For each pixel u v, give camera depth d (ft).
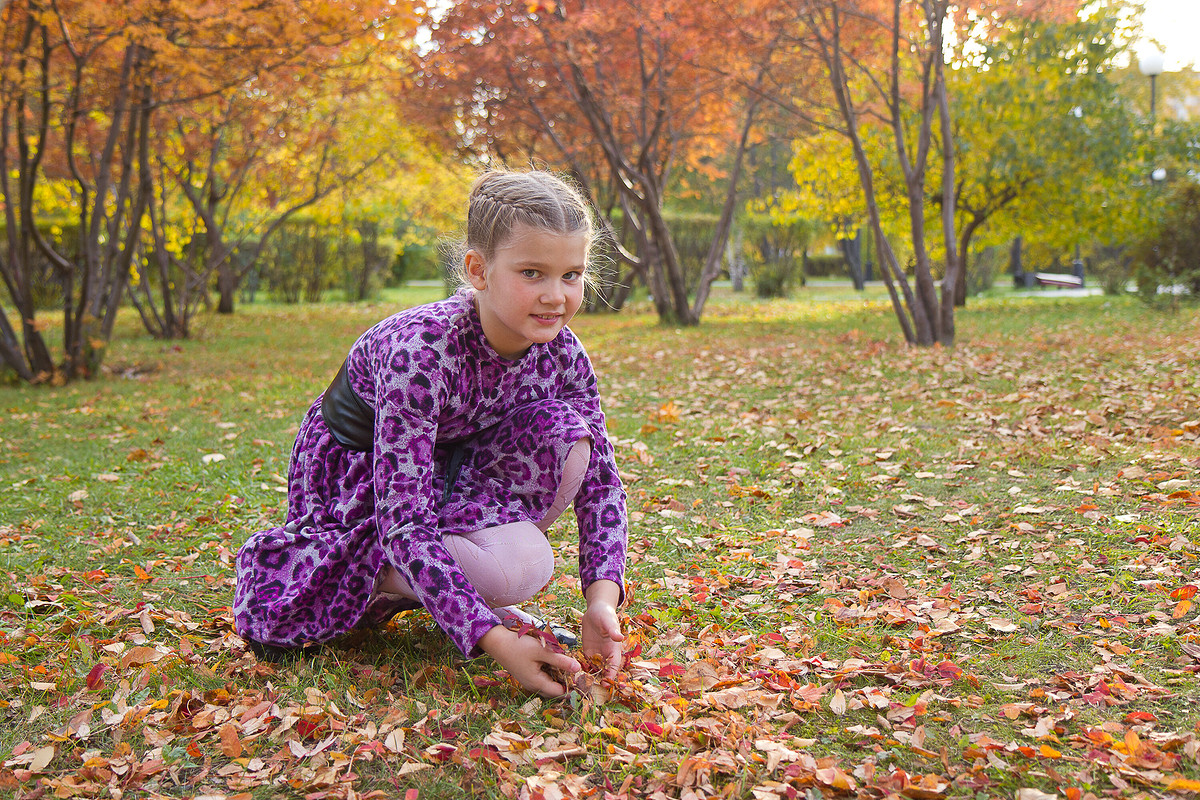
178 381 27.53
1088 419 15.39
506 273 5.88
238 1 25.08
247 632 7.15
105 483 14.38
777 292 71.46
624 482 13.56
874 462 13.85
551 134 41.32
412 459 6.28
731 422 18.07
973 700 6.33
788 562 9.51
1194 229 47.06
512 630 6.31
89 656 7.56
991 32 31.91
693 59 35.86
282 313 59.31
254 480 14.20
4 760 5.96
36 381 27.55
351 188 56.08
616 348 34.35
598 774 5.62
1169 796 5.12
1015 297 62.85
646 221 65.57
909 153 46.16
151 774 5.78
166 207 56.85
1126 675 6.58
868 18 30.73
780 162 98.22
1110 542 9.53
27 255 28.04
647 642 7.59
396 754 5.89
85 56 26.66
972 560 9.34
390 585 6.82
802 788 5.39
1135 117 47.16
